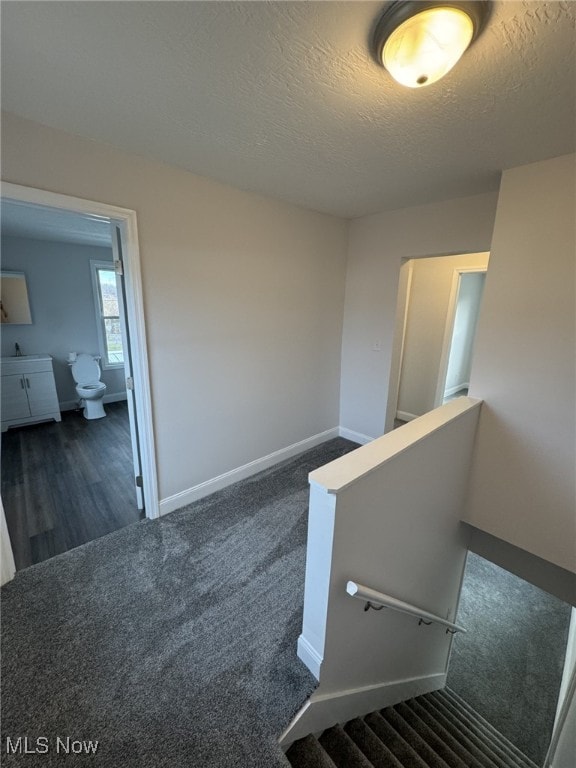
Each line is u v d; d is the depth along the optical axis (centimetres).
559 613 337
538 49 104
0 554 184
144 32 103
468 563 392
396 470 150
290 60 114
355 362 375
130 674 144
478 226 263
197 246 236
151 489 245
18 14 96
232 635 163
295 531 240
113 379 541
